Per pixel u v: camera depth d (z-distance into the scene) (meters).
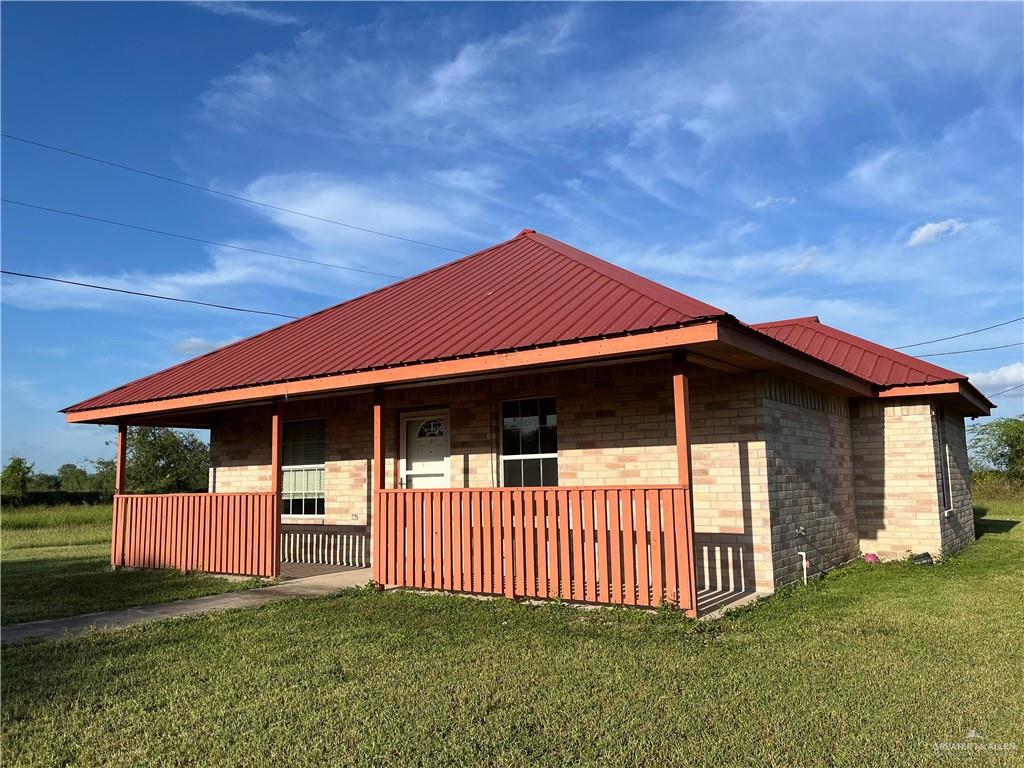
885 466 12.45
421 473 11.58
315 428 13.24
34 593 10.08
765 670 5.45
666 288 9.03
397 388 10.09
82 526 26.58
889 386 12.14
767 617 7.36
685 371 7.36
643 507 7.55
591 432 10.00
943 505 12.73
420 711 4.68
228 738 4.32
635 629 6.79
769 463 8.98
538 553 8.20
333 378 9.53
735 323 6.97
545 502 8.26
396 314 11.59
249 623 7.47
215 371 12.33
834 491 11.47
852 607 7.88
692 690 5.00
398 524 9.34
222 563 11.25
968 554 12.99
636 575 7.56
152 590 10.05
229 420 14.55
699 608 7.77
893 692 4.91
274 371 10.72
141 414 12.96
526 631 6.83
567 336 7.66
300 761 3.96
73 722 4.64
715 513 9.14
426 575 9.02
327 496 12.89
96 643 6.74
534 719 4.50
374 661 5.87
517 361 7.89
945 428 13.81
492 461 10.72
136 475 39.56
